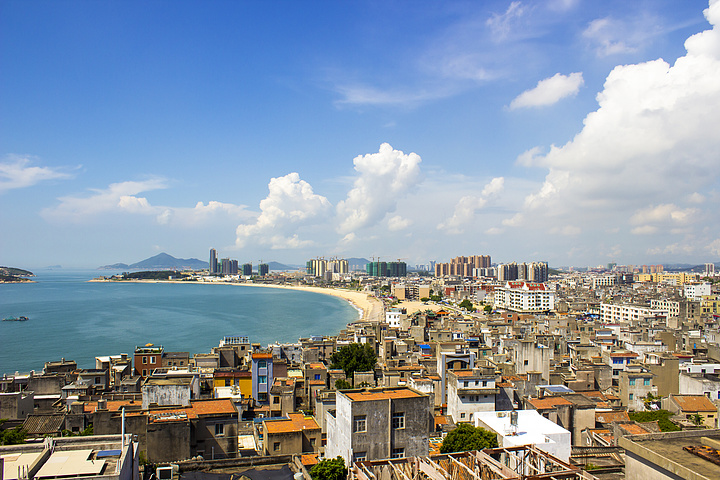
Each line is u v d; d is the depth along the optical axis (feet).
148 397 252.62
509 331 606.96
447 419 291.17
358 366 428.97
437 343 491.31
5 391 346.13
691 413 296.10
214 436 208.03
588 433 263.49
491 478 132.46
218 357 440.45
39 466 125.49
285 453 231.71
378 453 178.50
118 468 124.88
